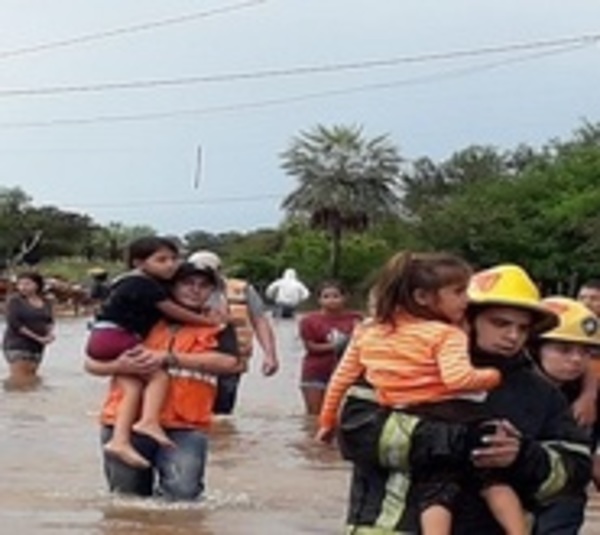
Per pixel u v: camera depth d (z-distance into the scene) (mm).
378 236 107250
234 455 13367
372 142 108188
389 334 5305
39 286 23344
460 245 81812
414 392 5203
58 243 118312
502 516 5137
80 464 12148
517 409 5297
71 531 8930
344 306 17578
